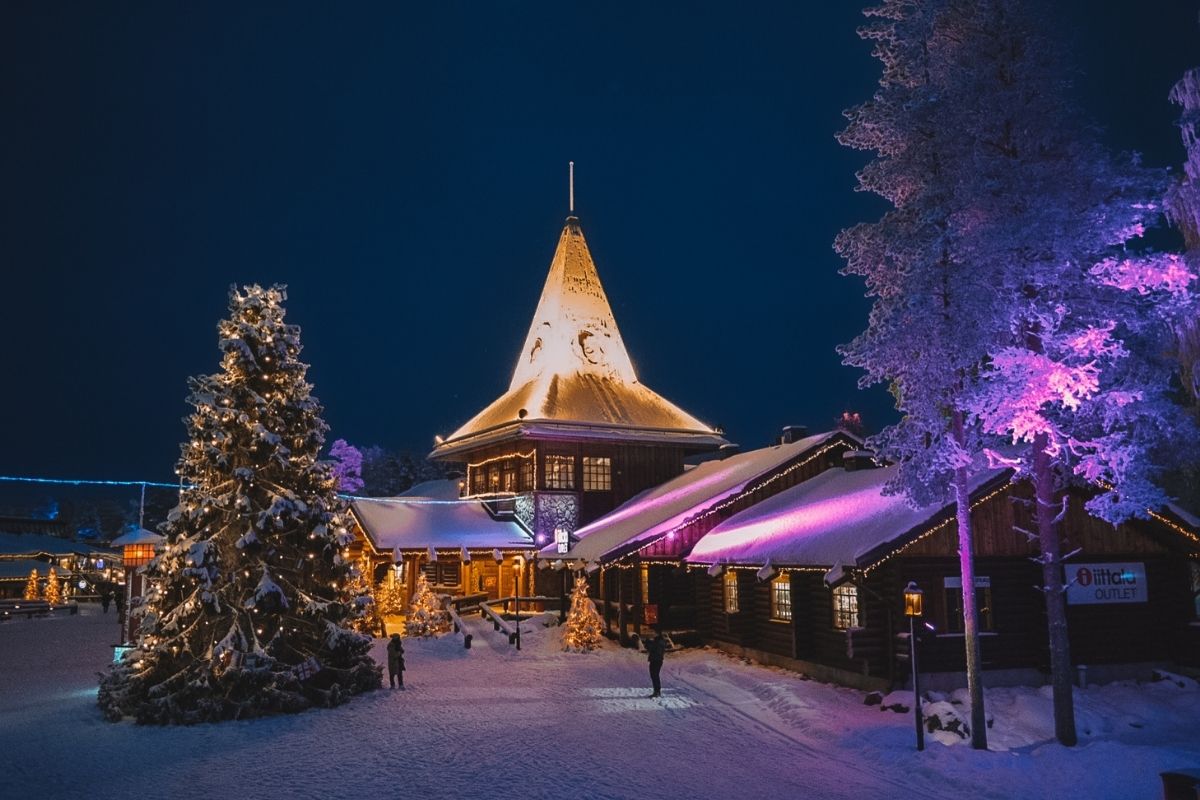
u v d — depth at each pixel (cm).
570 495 3828
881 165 1516
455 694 2034
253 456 1959
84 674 2430
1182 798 960
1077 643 1941
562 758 1455
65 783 1332
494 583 3891
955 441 1438
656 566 2916
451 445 4459
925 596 1870
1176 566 2047
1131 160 1431
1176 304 1393
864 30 1566
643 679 2248
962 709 1667
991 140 1473
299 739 1598
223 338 2031
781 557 2114
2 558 5350
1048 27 1449
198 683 1755
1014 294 1395
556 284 4425
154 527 8569
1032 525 1958
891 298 1519
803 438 3253
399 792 1270
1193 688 1862
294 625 1948
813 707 1778
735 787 1281
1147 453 1525
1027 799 1208
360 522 3650
